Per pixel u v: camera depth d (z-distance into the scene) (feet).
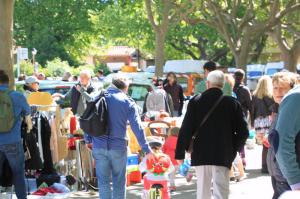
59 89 67.87
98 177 31.07
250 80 146.41
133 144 44.16
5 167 32.81
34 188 38.42
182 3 100.99
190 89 100.99
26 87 45.73
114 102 30.66
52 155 39.73
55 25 171.22
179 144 28.48
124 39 152.66
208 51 188.14
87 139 32.83
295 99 19.92
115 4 144.87
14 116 32.17
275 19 115.14
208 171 28.48
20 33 172.14
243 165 48.57
